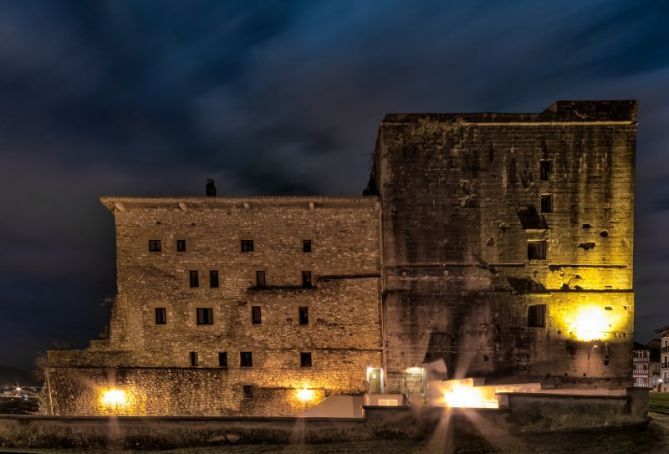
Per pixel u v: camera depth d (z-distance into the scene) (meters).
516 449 19.78
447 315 29.14
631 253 29.41
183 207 31.25
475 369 28.81
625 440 20.45
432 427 20.88
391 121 29.89
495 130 29.72
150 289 31.17
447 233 29.55
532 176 29.56
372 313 30.78
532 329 29.12
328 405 29.16
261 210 31.66
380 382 30.33
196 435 20.61
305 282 31.50
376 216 31.45
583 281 29.33
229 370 30.67
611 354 28.97
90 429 20.67
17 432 20.83
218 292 31.19
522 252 29.36
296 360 30.73
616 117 29.52
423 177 29.77
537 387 27.36
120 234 31.41
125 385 30.53
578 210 29.52
